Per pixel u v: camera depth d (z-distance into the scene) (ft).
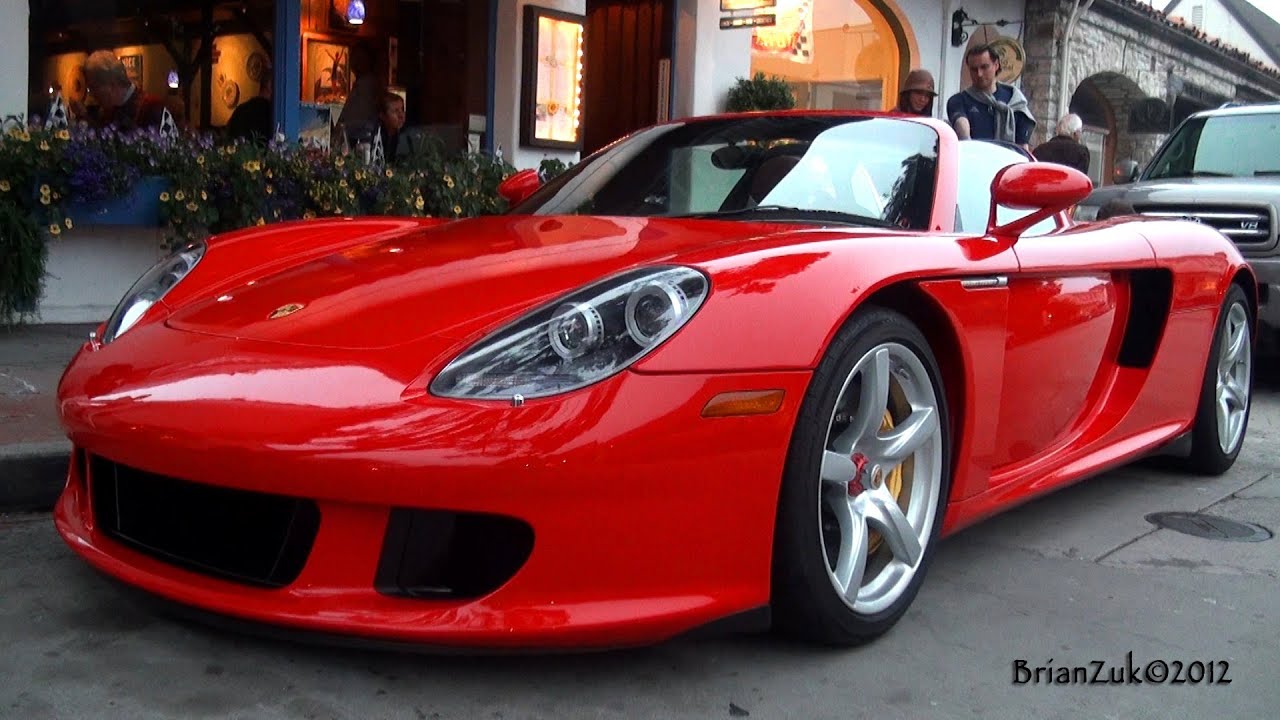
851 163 10.14
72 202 17.48
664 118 29.63
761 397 6.88
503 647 6.46
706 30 29.68
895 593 8.20
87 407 7.24
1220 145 25.25
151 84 20.90
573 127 26.63
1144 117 51.49
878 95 38.14
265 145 20.29
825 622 7.56
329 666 7.24
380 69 24.49
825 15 37.24
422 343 6.93
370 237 10.07
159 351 7.60
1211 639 8.62
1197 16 82.99
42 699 6.68
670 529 6.65
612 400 6.46
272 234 10.07
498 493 6.27
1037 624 8.75
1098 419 11.75
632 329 6.72
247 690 6.88
